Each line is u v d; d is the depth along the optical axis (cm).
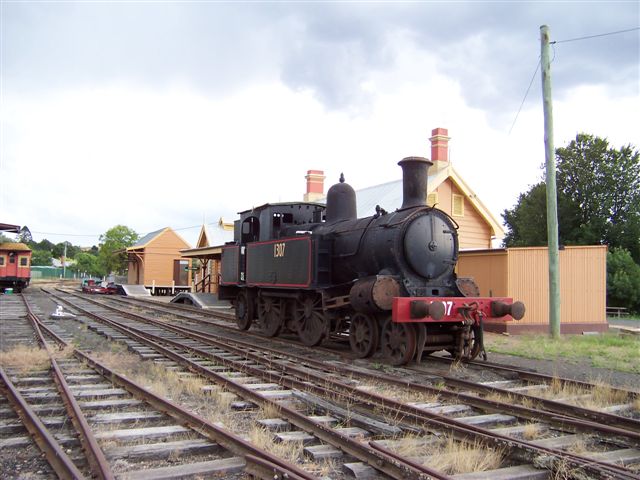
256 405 648
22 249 3838
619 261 2864
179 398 693
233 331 1532
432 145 2127
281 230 1405
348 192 1276
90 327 1489
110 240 5584
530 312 1555
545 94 1412
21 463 456
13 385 720
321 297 1185
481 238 2156
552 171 1388
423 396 714
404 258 990
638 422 558
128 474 422
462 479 423
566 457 441
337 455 474
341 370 884
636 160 3509
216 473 432
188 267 4206
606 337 1398
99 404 630
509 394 709
